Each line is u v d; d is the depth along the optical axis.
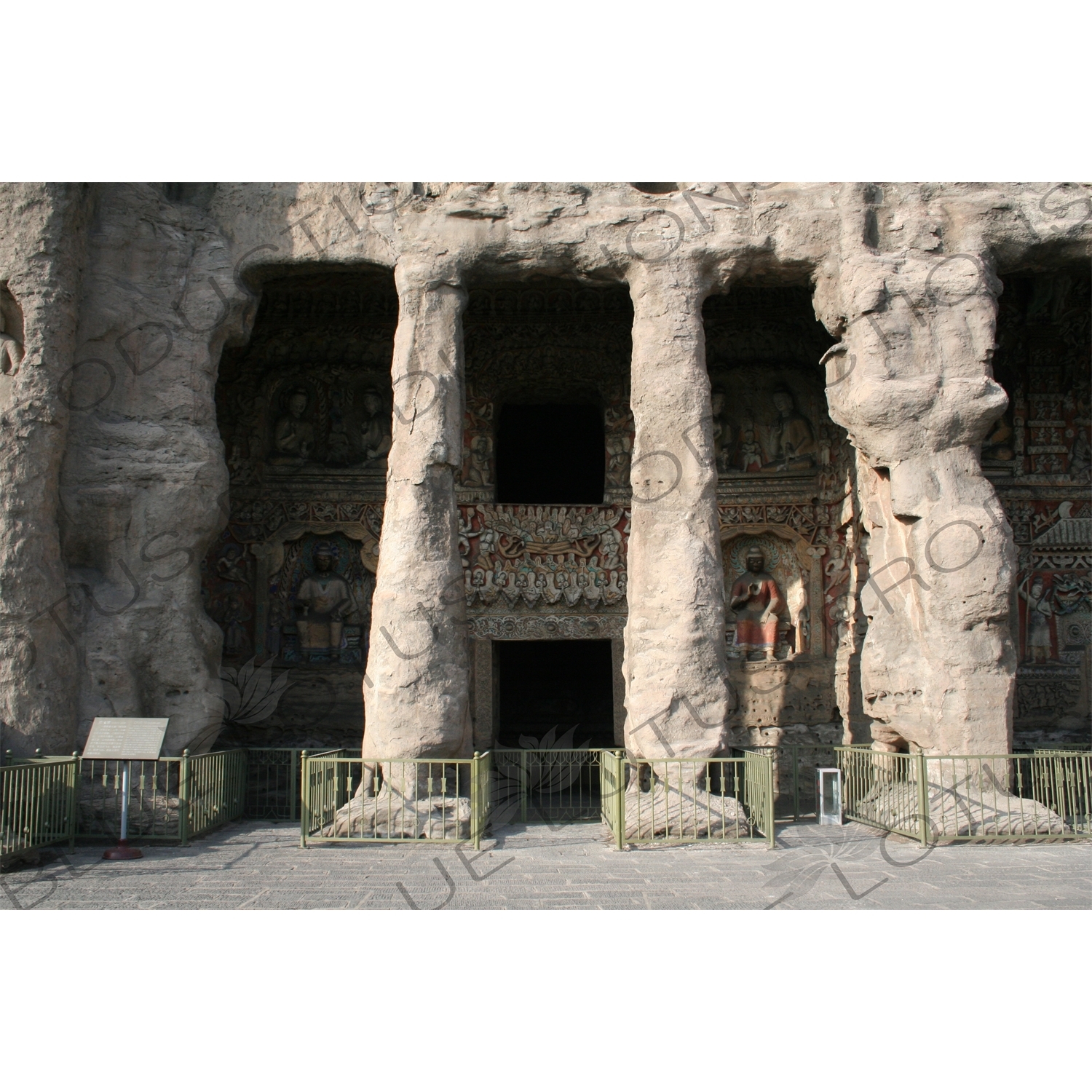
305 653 17.34
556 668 22.19
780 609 17.50
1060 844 11.49
